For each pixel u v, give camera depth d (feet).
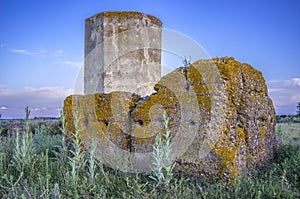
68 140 20.34
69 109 20.88
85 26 27.45
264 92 18.06
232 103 15.12
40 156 15.76
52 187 12.39
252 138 15.83
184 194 12.01
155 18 27.37
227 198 12.10
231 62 15.51
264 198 11.97
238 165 14.35
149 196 11.85
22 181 13.03
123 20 25.58
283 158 18.02
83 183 12.39
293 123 32.86
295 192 12.55
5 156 15.58
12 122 33.47
